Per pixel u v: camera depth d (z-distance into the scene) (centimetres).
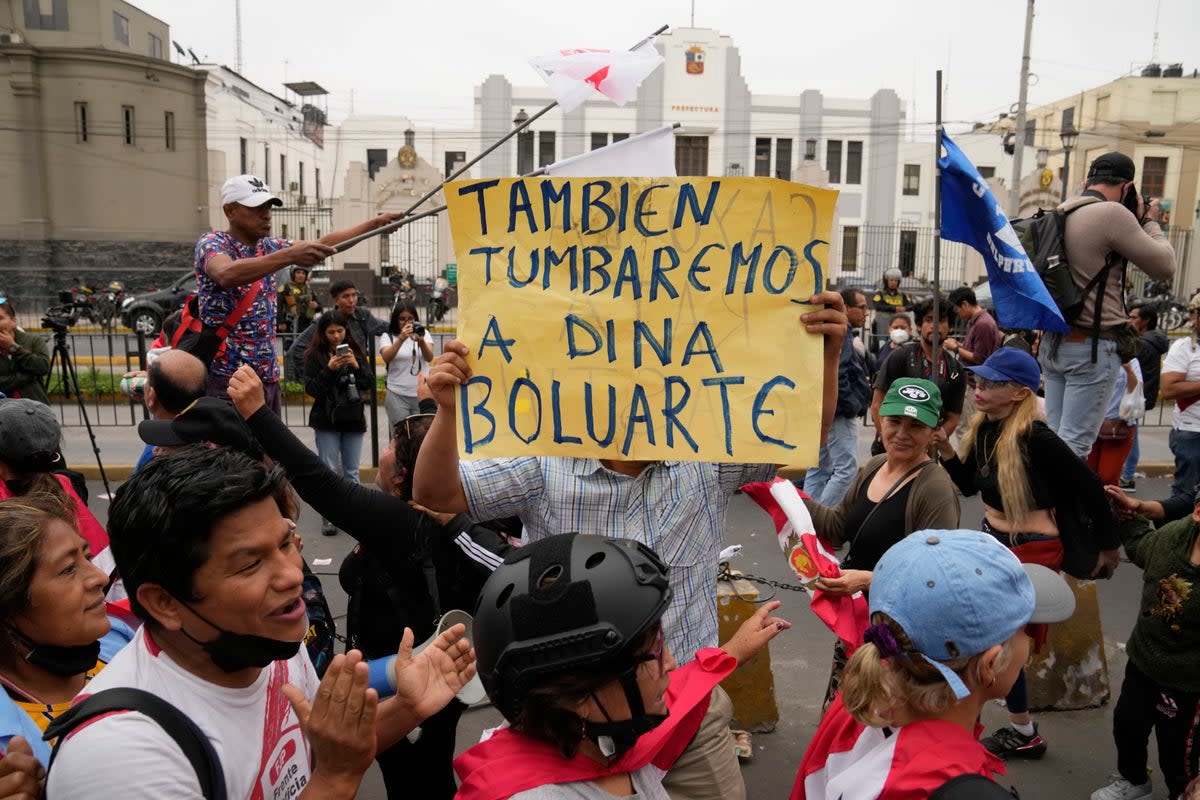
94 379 1143
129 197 3588
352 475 802
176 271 3669
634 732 153
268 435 263
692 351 225
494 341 227
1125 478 938
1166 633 325
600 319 226
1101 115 4634
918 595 179
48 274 3509
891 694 184
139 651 158
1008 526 398
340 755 151
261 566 154
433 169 4138
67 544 195
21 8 3578
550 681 148
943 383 701
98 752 139
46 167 3484
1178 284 3681
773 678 470
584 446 227
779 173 4900
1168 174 4538
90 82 3469
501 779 155
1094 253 478
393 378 917
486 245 227
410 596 272
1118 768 370
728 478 261
